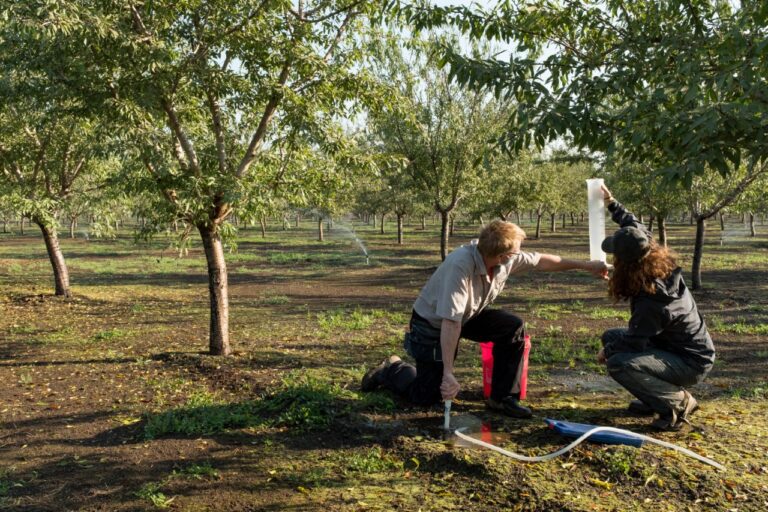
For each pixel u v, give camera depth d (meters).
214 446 4.34
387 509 3.35
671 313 3.88
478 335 4.70
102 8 6.21
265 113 7.19
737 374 6.15
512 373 4.65
